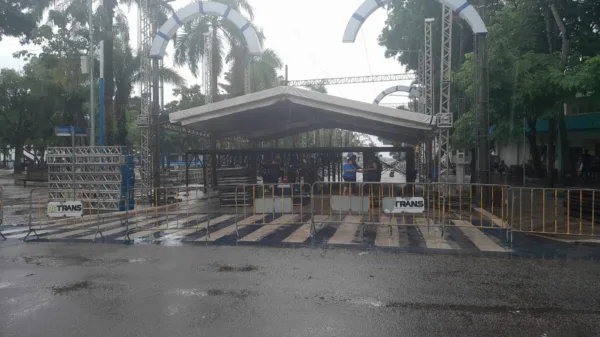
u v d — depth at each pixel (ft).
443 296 20.22
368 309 18.60
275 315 17.97
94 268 25.52
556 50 64.64
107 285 22.18
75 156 52.47
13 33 74.95
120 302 19.65
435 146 72.79
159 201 59.16
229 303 19.39
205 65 98.37
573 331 16.39
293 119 68.69
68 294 20.84
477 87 50.90
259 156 79.61
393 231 36.42
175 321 17.42
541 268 24.97
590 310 18.47
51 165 53.21
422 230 36.86
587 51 64.08
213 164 70.74
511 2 65.51
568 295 20.34
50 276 23.93
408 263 26.08
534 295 20.33
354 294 20.53
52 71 98.63
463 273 23.95
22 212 53.26
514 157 119.96
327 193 63.98
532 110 55.83
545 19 62.34
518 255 28.09
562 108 65.31
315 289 21.29
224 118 59.21
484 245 31.01
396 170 137.69
